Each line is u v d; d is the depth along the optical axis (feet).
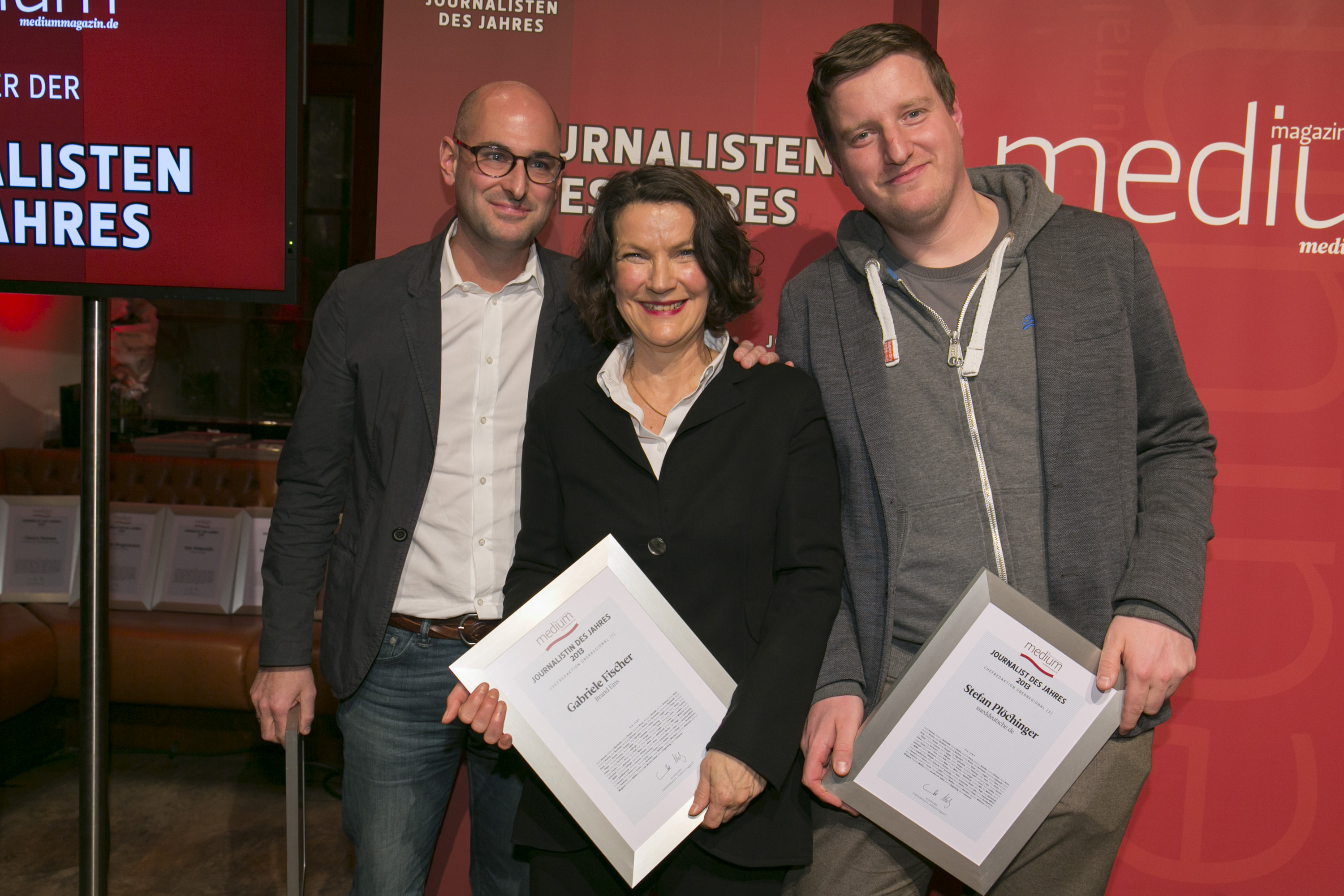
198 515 10.21
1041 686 3.91
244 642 9.23
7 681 8.64
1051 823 4.21
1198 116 6.52
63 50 5.47
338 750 9.64
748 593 4.17
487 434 5.14
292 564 5.24
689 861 4.05
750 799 3.79
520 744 3.93
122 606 9.87
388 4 6.59
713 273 4.16
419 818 5.22
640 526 4.13
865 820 4.44
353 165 13.05
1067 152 6.55
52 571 10.14
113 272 5.58
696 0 6.64
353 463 5.37
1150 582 3.89
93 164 5.54
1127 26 6.48
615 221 4.17
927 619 4.25
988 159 6.57
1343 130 6.48
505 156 4.81
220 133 5.52
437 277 5.19
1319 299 6.57
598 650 4.03
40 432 12.70
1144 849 6.82
